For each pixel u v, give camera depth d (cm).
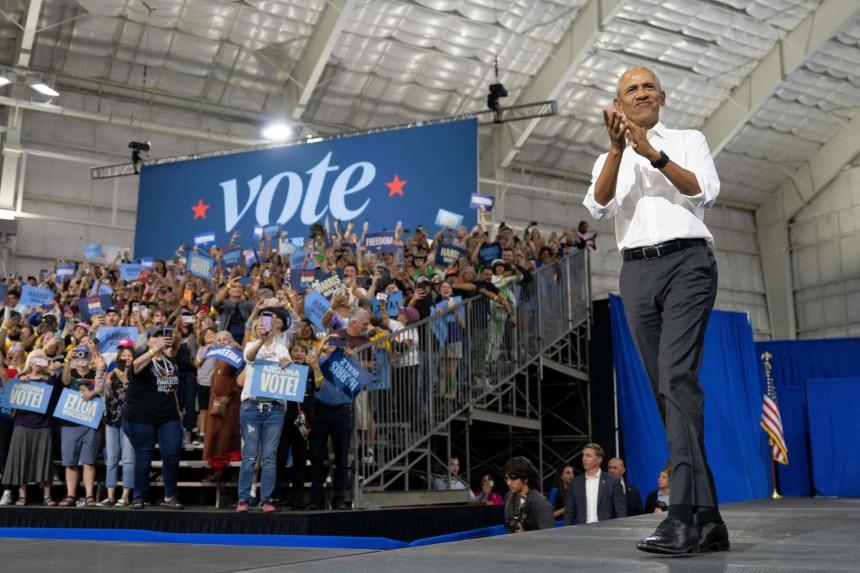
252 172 1575
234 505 795
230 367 771
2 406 850
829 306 2600
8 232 1795
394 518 730
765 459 1313
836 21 1984
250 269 1252
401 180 1462
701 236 259
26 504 812
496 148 2291
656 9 1978
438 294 997
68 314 1126
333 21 1823
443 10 1895
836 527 281
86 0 1753
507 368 1066
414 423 866
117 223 1944
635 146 251
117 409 779
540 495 619
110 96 1984
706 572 171
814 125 2486
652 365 263
